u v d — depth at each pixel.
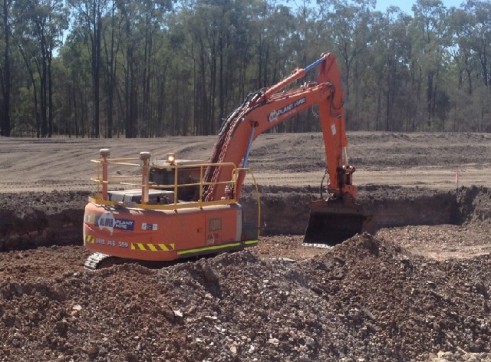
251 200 22.59
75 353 8.18
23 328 8.30
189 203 12.55
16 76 66.81
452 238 22.11
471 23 78.81
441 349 10.84
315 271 11.81
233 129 14.34
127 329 8.86
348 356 10.01
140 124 64.06
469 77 80.69
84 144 39.06
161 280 10.09
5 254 17.09
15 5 58.53
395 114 74.50
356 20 72.44
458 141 43.94
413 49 75.06
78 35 64.25
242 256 11.23
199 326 9.37
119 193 12.81
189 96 71.88
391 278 11.93
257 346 9.47
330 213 17.08
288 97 15.55
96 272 9.97
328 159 17.00
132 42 63.06
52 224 18.89
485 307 12.25
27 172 31.06
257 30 65.12
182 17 63.56
